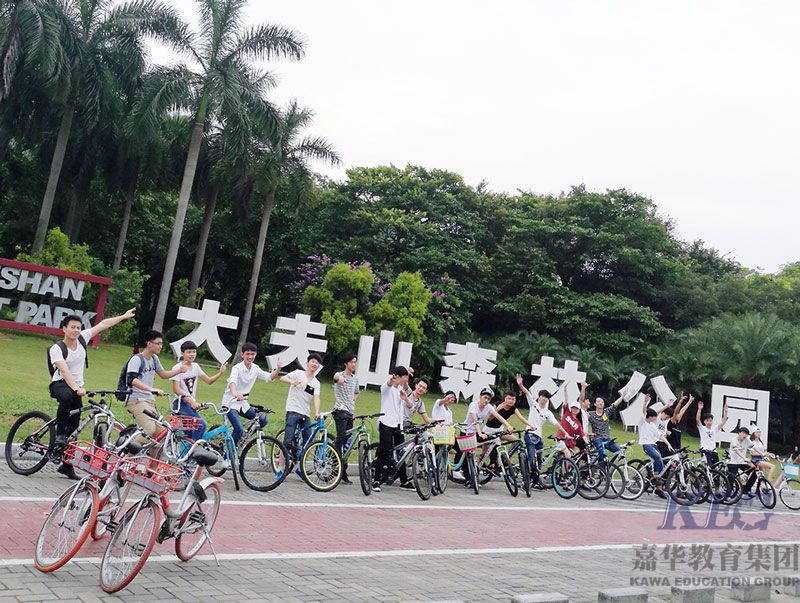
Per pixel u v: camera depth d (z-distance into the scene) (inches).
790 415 1398.9
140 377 302.5
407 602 204.4
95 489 201.8
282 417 641.6
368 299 1224.2
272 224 1419.8
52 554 194.9
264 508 317.7
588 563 290.4
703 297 1435.8
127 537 187.2
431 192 1465.3
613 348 1339.8
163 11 1013.2
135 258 1422.2
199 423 294.5
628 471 539.2
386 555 262.2
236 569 219.1
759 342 1189.1
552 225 1464.1
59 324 968.9
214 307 787.4
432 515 358.0
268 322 1405.0
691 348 1259.2
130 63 1055.6
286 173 1216.8
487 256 1517.0
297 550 253.3
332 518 316.5
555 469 485.7
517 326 1434.5
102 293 997.8
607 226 1459.2
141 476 200.7
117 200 1346.0
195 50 1025.5
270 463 362.6
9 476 307.1
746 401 960.9
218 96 986.7
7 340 904.3
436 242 1403.8
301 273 1321.4
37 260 1002.7
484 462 482.0
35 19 926.4
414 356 1253.1
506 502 433.4
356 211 1368.1
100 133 1146.0
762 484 570.9
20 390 552.4
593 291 1509.6
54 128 1151.0
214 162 1219.2
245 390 377.1
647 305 1487.5
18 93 1063.0
